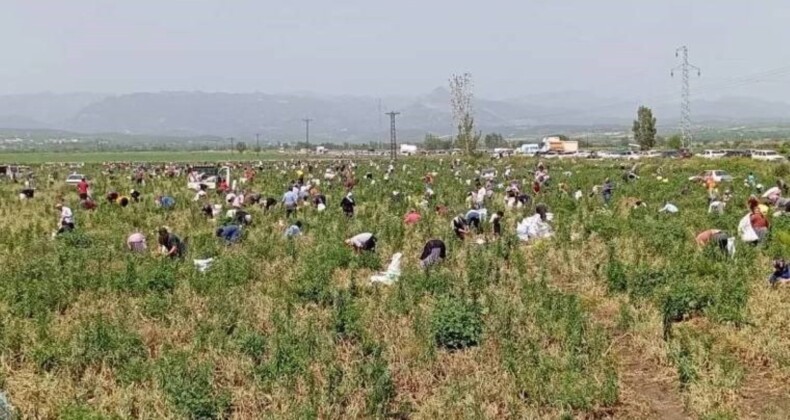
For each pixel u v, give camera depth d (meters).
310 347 14.98
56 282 20.05
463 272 21.66
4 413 12.02
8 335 15.80
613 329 16.97
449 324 15.71
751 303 17.73
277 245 25.92
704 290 18.14
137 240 25.66
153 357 15.13
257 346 15.09
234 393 13.19
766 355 14.87
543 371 13.81
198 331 16.12
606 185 43.69
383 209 37.16
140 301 18.88
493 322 16.30
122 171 77.25
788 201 33.59
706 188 45.75
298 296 19.11
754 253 22.72
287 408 12.48
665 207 34.19
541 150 155.00
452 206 38.09
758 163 72.38
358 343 15.54
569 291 19.97
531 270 22.17
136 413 12.72
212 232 29.83
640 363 15.10
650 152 125.81
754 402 13.17
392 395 13.27
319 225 30.69
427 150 189.38
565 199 39.50
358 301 18.62
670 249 23.86
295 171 70.62
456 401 12.81
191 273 21.16
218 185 49.50
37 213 38.31
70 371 14.32
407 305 17.84
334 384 13.28
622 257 23.05
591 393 13.03
